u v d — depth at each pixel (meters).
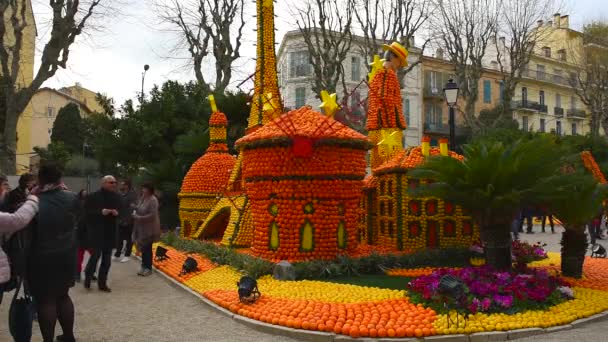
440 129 42.88
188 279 10.13
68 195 5.89
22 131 41.88
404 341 6.00
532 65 48.00
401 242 11.98
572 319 6.89
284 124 10.76
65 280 5.69
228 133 24.50
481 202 8.56
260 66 14.49
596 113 34.12
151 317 7.59
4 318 7.70
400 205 12.05
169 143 25.55
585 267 11.18
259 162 11.09
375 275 9.84
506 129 27.81
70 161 34.44
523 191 8.18
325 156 10.83
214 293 8.55
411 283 7.84
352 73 35.62
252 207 11.45
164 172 22.08
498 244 8.79
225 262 10.95
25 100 21.11
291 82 36.84
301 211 10.73
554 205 9.45
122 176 28.59
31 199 5.30
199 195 16.33
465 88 30.52
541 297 7.24
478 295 7.11
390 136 14.04
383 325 6.31
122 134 24.91
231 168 16.67
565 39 50.12
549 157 8.48
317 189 10.77
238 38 29.98
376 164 14.09
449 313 6.67
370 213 13.73
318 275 9.48
